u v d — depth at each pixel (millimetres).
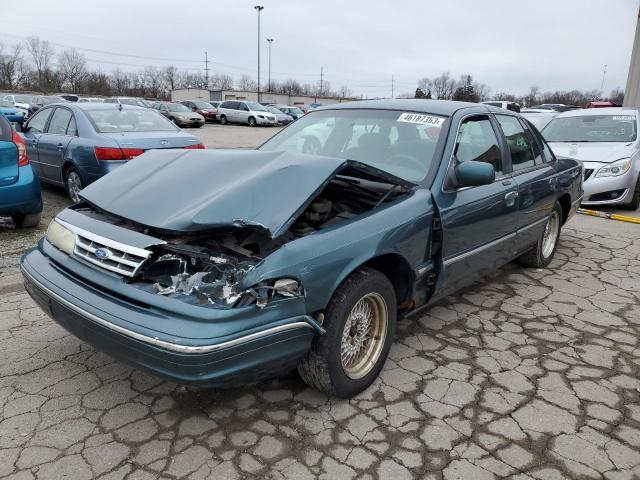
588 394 3010
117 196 2877
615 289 4738
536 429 2676
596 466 2420
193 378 2145
